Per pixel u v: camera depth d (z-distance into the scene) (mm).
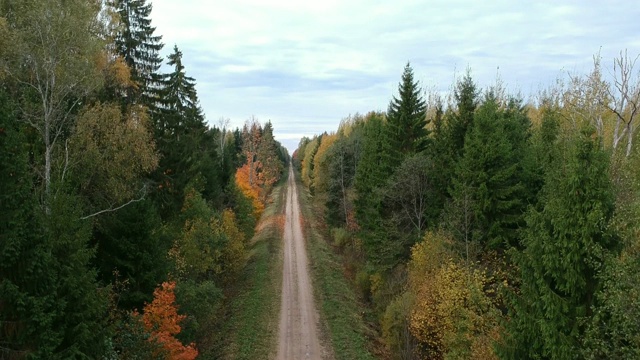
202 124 50594
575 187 12789
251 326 31500
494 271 22250
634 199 15961
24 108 19766
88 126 22328
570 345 12430
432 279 23734
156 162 25328
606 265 11719
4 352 12039
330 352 28047
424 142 36312
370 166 43344
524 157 27312
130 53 30734
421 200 31719
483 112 26438
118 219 23031
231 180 55562
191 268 31594
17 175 12836
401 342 25891
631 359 10562
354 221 53031
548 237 13406
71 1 20812
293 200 93688
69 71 20656
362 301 37969
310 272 44969
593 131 13195
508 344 14742
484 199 24531
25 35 20016
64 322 13867
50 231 13672
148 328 20281
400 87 37062
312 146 118750
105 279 22734
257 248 54625
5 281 11898
